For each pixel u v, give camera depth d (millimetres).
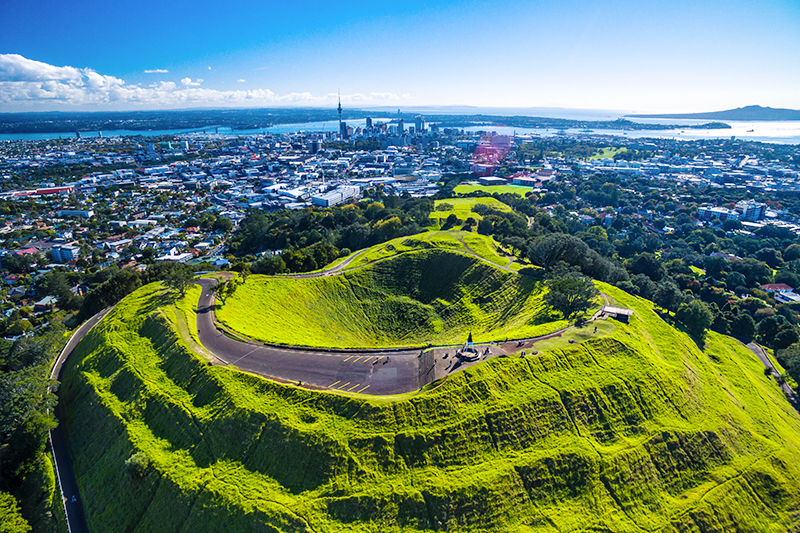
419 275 179750
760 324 153875
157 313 126125
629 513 77875
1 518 79000
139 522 78500
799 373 121125
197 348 109938
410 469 78875
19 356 121062
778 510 82438
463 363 100062
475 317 150875
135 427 92500
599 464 82312
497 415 86625
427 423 84688
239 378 96875
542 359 100812
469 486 75938
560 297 124250
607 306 130375
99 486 85750
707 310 132625
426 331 152125
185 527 74625
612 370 100375
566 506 77562
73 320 161500
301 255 188250
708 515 78750
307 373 100062
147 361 109125
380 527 71688
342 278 174250
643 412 93625
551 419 88562
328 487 75875
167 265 175500
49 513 83062
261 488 76688
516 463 80500
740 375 120062
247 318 134500
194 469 81688
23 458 92500
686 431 91125
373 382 96000
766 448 93312
